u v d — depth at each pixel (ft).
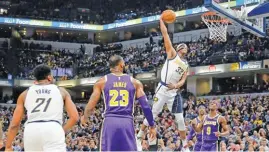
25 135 17.95
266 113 72.13
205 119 34.88
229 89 112.37
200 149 35.29
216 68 104.58
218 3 53.98
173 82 26.18
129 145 19.29
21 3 155.43
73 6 161.68
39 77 18.90
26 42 147.74
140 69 119.44
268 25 103.55
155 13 142.00
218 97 103.24
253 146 45.55
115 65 20.51
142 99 19.98
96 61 139.13
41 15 151.84
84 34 161.07
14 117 18.69
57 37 157.89
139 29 153.28
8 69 134.00
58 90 18.83
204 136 34.73
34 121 18.03
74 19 154.40
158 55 126.00
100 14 160.76
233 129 60.90
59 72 138.31
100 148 19.43
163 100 26.40
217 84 114.73
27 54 143.64
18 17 146.92
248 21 57.77
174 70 25.95
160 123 68.13
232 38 115.65
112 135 19.26
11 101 128.36
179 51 26.37
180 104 26.84
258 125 64.28
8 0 157.28
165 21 26.48
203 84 115.55
